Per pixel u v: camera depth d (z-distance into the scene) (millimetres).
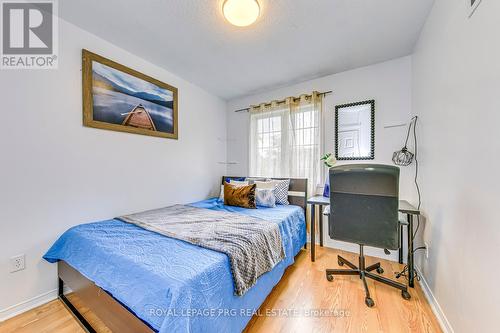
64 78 1709
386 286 1799
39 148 1582
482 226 965
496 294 858
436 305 1467
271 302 1600
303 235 2564
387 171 1531
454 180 1252
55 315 1485
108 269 1160
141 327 930
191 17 1668
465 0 1123
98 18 1683
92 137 1888
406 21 1733
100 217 1943
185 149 2871
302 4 1532
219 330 1046
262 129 3230
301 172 2875
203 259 1145
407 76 2248
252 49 2135
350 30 1840
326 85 2742
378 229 1623
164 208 2414
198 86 3072
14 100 1474
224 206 2576
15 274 1478
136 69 2244
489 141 919
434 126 1585
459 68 1194
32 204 1549
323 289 1764
